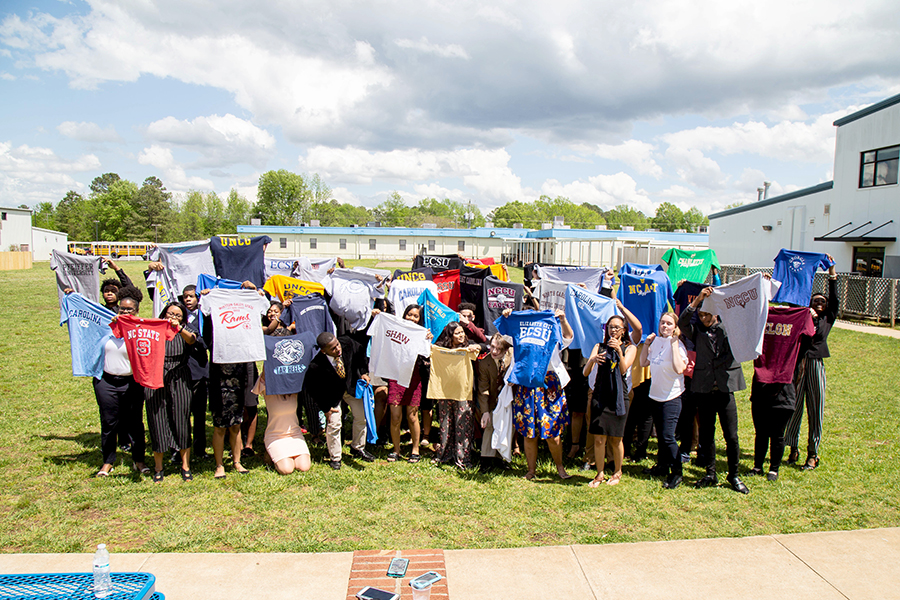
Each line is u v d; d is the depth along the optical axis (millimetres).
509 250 59250
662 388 5738
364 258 57531
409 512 5027
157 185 108750
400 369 6105
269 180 100500
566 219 132125
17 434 6961
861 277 18484
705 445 5738
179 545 4309
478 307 9102
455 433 6211
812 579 3949
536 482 5840
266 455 6176
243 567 3996
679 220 144250
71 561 4031
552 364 5703
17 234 49688
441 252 58094
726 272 25578
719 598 3717
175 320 5473
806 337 6230
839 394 9406
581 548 4344
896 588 3846
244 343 5594
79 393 8867
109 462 5781
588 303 6684
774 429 5840
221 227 102938
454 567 4047
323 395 5984
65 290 7633
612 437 5715
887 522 4887
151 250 8867
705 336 5625
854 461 6402
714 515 5012
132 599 2988
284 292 7680
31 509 4922
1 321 16047
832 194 22969
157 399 5422
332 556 4172
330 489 5527
